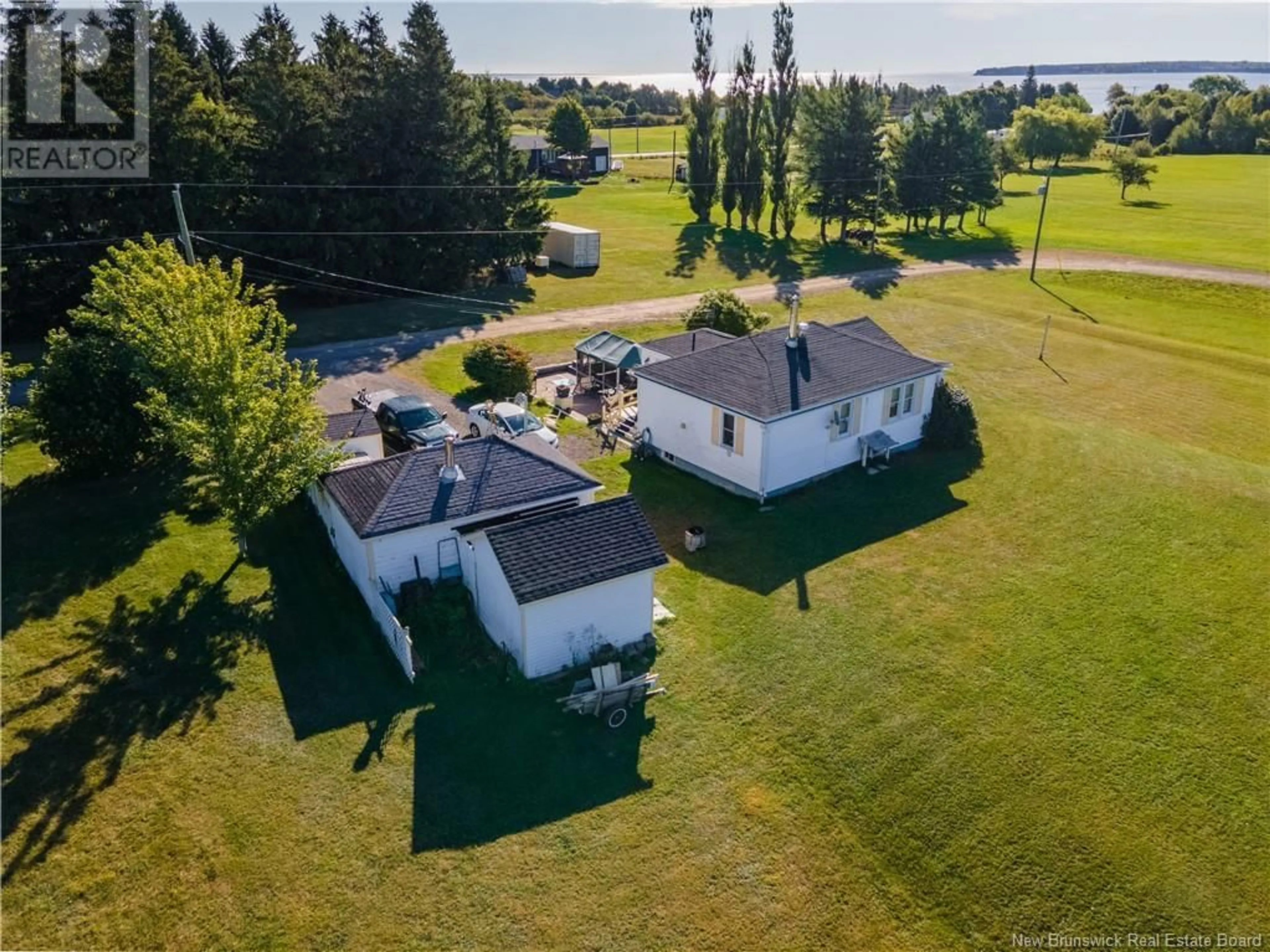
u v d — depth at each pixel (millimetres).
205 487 26203
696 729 17000
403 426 29438
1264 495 27328
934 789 15680
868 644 19750
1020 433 32312
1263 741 16922
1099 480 28375
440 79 47844
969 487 27938
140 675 18000
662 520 25656
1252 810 15328
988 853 14438
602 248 65000
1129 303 51344
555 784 15547
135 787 15180
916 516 26016
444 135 48406
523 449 22234
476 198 50312
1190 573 22859
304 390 21688
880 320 47656
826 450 28219
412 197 47469
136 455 26656
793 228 75312
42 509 24562
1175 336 45375
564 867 13906
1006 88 182500
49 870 13570
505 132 53781
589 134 109062
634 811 15031
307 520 24719
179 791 15141
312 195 44938
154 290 23516
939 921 13336
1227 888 13891
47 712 16844
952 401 30938
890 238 71812
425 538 19859
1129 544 24328
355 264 46562
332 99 46469
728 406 26750
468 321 45438
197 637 19312
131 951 12414
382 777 15547
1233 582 22438
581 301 50438
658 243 67188
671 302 50969
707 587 22047
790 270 59656
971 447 31047
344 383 35781
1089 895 13750
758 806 15242
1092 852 14492
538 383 37094
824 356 28953
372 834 14383
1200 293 51688
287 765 15758
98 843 14070
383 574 19719
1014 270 59125
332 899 13266
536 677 18359
